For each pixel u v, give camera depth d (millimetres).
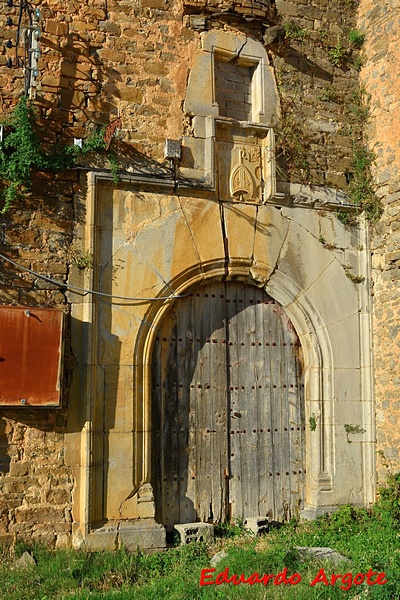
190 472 7387
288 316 8172
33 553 6215
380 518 7551
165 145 7363
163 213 7379
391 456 7859
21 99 6676
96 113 7176
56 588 5570
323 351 8117
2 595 5355
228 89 8047
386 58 8320
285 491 7852
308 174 8250
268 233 7961
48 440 6570
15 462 6434
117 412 6859
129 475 6816
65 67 7094
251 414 7820
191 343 7602
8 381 6293
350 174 8539
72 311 6828
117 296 7020
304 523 7621
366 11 8695
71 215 6953
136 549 6609
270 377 7996
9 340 6340
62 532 6512
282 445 7930
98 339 6879
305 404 8102
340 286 8289
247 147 7988
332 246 8289
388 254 8141
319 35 8547
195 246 7508
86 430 6621
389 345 8023
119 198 7191
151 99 7461
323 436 7961
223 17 7934
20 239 6730
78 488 6590
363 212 8477
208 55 7793
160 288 7250
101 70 7262
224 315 7855
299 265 8102
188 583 5516
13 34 6918
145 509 6832
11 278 6645
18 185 6707
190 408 7488
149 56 7520
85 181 7020
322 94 8492
